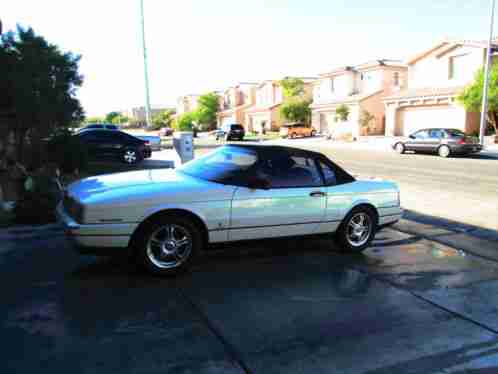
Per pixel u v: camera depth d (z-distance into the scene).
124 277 4.66
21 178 8.20
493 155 21.78
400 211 6.27
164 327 3.59
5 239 5.87
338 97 44.34
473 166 17.09
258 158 5.18
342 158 20.81
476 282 4.87
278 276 4.90
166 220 4.56
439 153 21.84
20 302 3.98
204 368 3.02
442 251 6.07
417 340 3.52
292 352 3.27
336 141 35.59
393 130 35.31
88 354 3.15
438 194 10.73
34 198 6.69
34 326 3.55
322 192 5.45
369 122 39.50
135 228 4.44
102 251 4.41
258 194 5.01
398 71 40.69
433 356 3.28
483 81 25.23
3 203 7.57
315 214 5.43
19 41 10.45
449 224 7.61
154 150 24.91
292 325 3.71
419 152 23.70
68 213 4.73
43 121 10.17
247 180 5.01
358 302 4.24
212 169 5.27
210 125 70.38
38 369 2.95
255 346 3.34
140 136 24.77
